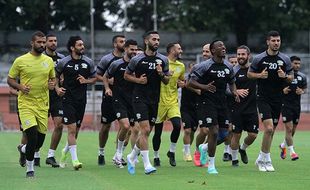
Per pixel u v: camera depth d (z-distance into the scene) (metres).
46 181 23.75
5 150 40.81
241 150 30.59
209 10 107.00
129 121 28.92
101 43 108.12
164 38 108.88
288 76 27.03
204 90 25.92
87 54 106.12
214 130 26.02
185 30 108.69
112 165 30.39
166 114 29.72
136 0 115.31
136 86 26.05
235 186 22.36
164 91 29.58
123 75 28.45
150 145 44.47
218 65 25.94
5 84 85.00
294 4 108.19
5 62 103.69
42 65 24.67
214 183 23.19
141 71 25.75
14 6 104.00
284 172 27.12
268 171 27.42
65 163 29.95
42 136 25.91
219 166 29.78
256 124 29.48
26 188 21.78
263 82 27.17
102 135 30.48
